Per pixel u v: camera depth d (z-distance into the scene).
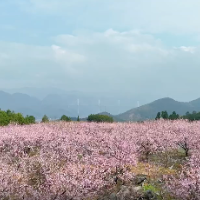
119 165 15.20
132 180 14.56
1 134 22.64
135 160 16.23
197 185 11.77
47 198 11.41
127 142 18.98
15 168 14.91
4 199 11.82
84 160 15.97
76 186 12.07
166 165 17.84
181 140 20.92
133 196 12.21
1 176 12.86
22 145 19.61
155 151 20.05
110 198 12.13
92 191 12.60
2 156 18.05
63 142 20.33
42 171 14.32
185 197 11.88
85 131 27.59
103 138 21.83
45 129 26.30
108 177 14.30
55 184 12.30
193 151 19.31
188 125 29.39
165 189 13.17
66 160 17.09
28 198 11.70
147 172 16.22
